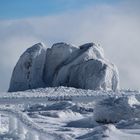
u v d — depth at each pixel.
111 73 85.31
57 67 89.81
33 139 17.55
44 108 44.31
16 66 89.56
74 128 28.66
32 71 88.81
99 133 17.70
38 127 18.11
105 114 31.44
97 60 85.00
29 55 89.25
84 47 91.44
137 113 30.92
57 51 90.00
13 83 88.88
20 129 18.62
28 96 67.12
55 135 16.92
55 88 77.75
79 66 86.31
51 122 32.72
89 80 83.81
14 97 65.81
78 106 43.50
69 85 86.50
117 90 81.12
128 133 18.77
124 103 31.58
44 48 91.12
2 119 25.92
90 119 32.28
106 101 32.38
